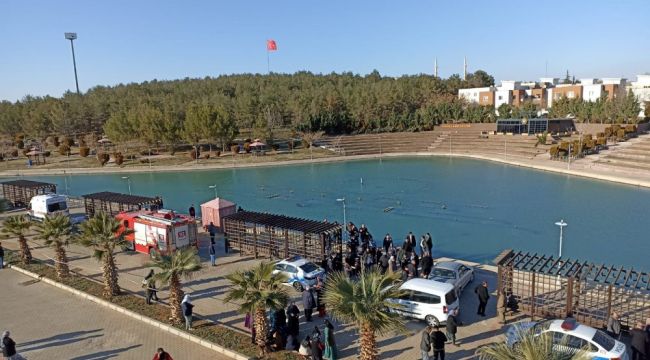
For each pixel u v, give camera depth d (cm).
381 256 2280
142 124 8312
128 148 9412
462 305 1931
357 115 10050
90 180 6744
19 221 2720
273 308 1537
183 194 5397
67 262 2525
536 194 4447
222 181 6219
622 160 5516
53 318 2003
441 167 6619
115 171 7294
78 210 4291
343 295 1314
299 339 1702
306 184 5700
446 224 3612
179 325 1859
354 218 3934
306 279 2130
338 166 7206
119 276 2494
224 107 9581
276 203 4684
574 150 6047
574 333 1323
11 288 2397
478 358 1513
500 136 8156
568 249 2880
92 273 2572
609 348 1280
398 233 3447
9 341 1573
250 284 1579
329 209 4312
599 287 1681
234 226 2845
